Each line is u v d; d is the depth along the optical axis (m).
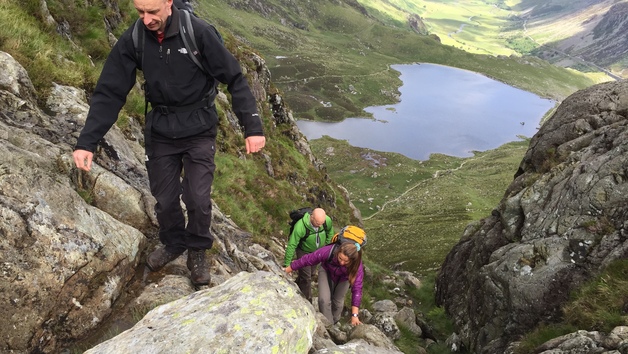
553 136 17.88
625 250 11.40
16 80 6.76
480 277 15.32
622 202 12.59
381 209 114.25
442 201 116.62
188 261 5.47
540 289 12.60
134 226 6.12
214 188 16.09
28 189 4.58
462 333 16.05
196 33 4.10
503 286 13.80
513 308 13.02
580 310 10.30
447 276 22.03
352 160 152.38
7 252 4.18
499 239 16.91
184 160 4.79
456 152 178.12
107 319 4.72
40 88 7.44
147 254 5.74
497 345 13.13
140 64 4.25
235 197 17.42
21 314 4.07
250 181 20.09
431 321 19.42
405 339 14.27
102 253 4.87
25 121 6.38
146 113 4.62
